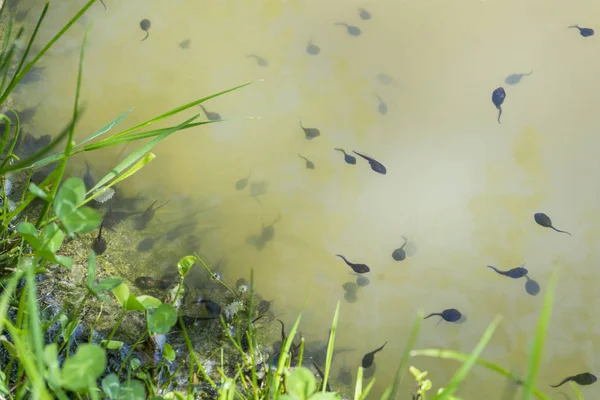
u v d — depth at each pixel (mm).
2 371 1680
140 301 1596
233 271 2404
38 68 3049
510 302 2436
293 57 3303
